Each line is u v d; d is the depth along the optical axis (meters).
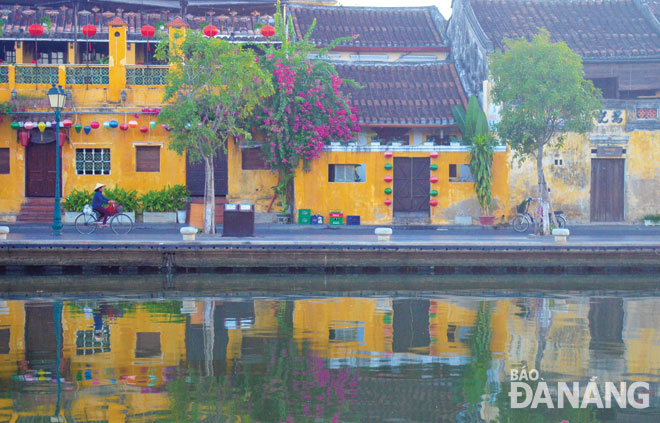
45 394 10.29
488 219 30.17
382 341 13.51
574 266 22.95
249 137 26.62
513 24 34.41
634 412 9.96
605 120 31.42
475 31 32.84
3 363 11.84
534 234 27.20
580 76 26.25
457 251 22.58
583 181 31.33
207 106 27.03
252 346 13.00
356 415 9.62
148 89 30.84
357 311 16.42
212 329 14.35
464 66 34.28
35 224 29.56
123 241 22.28
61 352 12.52
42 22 32.53
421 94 33.41
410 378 11.20
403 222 30.92
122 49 30.75
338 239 24.86
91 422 9.21
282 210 30.88
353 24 36.69
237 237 25.28
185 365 11.77
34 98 30.53
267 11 36.41
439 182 30.86
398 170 31.16
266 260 22.27
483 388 10.83
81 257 21.84
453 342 13.51
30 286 19.59
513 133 27.02
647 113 31.69
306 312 16.23
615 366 12.05
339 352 12.67
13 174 30.58
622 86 32.22
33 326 14.50
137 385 10.73
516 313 16.34
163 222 30.36
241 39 32.81
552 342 13.59
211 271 22.20
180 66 26.17
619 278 22.09
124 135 30.84
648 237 26.75
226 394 10.32
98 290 19.03
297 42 31.22
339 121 30.66
